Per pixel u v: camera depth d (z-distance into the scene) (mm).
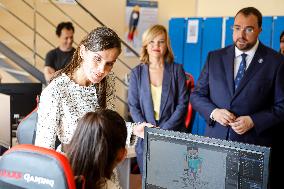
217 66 2678
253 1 5605
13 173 1106
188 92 3127
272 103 2586
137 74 3092
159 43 3055
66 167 1063
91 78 1623
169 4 6652
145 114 3023
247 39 2512
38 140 1606
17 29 5660
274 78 2533
